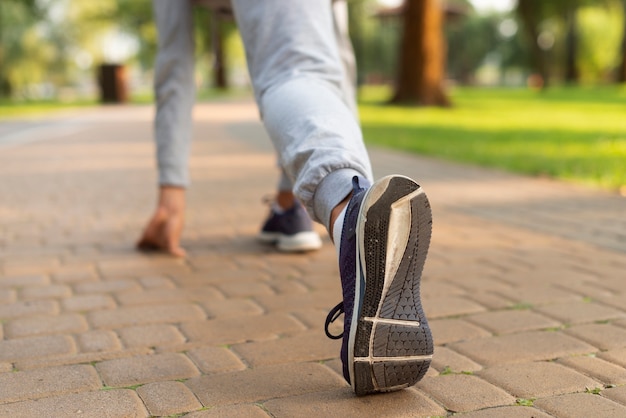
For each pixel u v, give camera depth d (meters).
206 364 1.83
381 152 7.78
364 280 1.45
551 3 34.47
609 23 52.69
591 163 6.33
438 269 2.84
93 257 3.05
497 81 72.50
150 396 1.63
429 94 17.45
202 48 37.41
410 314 1.49
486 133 10.04
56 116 15.35
